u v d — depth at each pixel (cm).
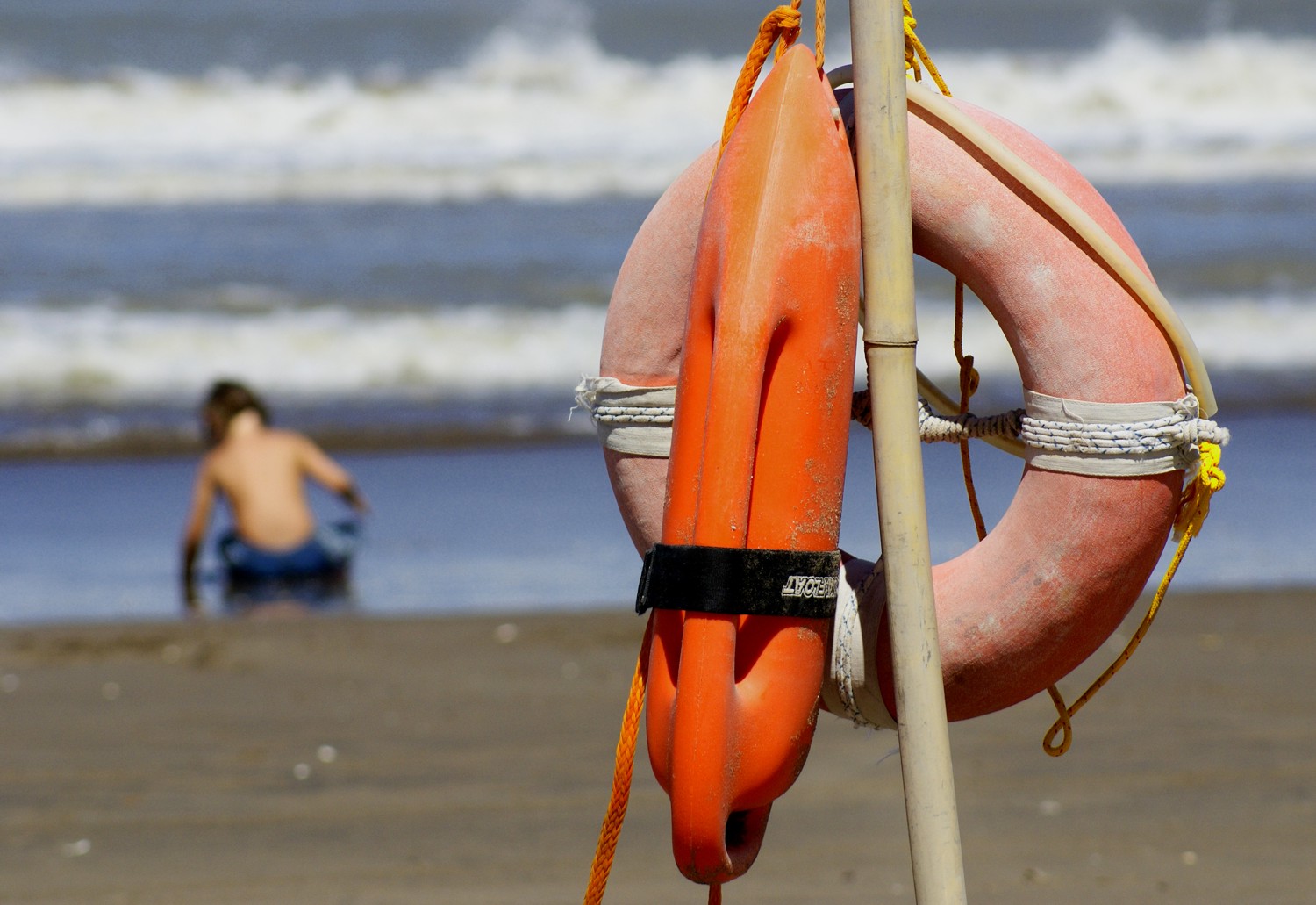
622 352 914
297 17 10050
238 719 2061
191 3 10456
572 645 2416
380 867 1562
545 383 4594
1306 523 3178
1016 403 4238
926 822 780
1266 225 6588
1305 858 1555
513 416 4294
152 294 5306
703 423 773
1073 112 9106
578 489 3659
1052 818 1669
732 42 9919
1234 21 9894
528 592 2805
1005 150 842
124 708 2112
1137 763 1834
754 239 762
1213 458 850
